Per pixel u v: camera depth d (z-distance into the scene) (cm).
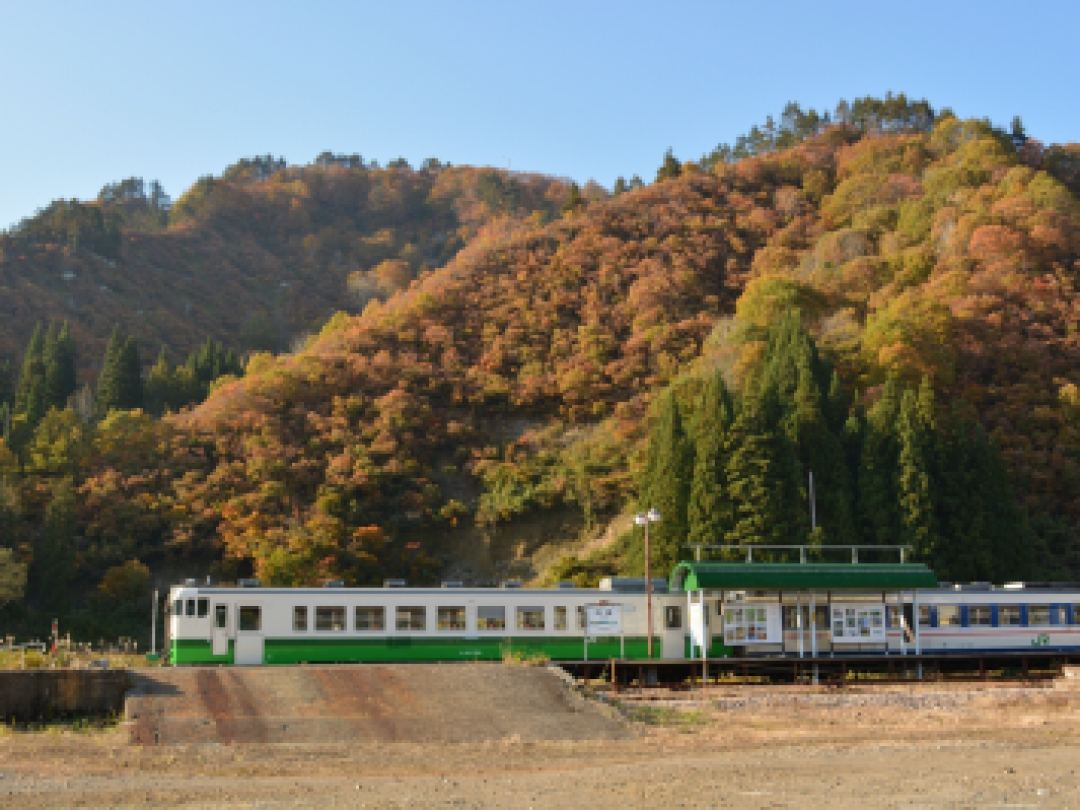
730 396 7650
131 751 2845
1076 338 9619
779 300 10294
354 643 4322
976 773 2630
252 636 4259
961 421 7825
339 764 2783
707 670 4466
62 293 18312
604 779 2577
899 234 12288
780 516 6844
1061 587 5103
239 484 9138
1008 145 15038
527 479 9506
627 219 13850
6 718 3158
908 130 17338
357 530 8606
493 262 13075
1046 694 4019
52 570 8044
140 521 8769
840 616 4634
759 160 16088
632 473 9050
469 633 4412
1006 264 10562
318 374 10581
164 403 12731
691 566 4525
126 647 6469
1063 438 8606
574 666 4297
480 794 2395
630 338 11194
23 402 11531
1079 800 2311
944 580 6919
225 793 2405
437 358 11288
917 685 4344
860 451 7638
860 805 2272
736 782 2530
